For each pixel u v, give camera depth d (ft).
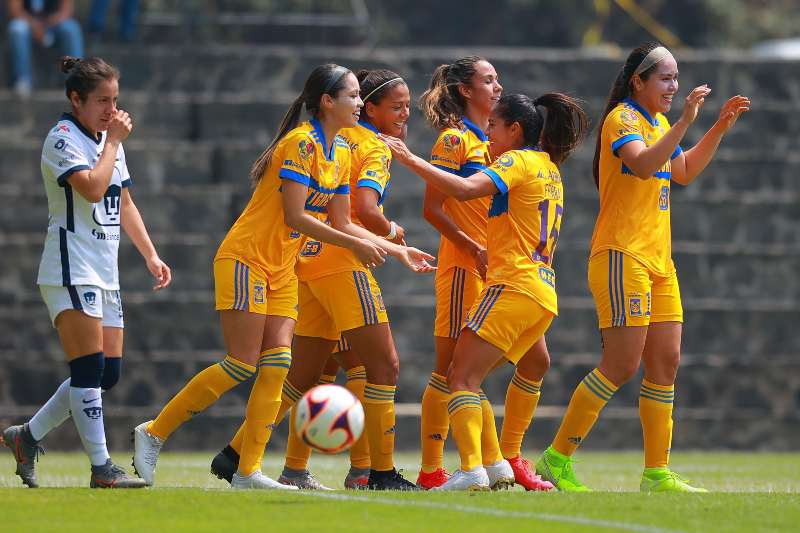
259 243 97.35
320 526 74.38
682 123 98.43
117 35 274.16
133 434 99.96
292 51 254.27
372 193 104.63
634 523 76.43
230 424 201.16
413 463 172.45
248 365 97.50
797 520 78.79
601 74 251.80
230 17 275.80
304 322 106.52
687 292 227.61
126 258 217.97
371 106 107.96
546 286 99.96
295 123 100.68
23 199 223.71
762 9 414.41
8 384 205.46
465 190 98.37
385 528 73.72
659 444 104.78
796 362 218.59
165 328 212.64
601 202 103.96
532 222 99.60
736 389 217.97
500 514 79.41
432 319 215.92
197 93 252.42
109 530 72.95
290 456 108.68
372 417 103.91
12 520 76.64
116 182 97.66
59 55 252.21
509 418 109.19
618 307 101.71
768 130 248.93
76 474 139.95
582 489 105.81
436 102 110.22
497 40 385.50
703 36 394.11
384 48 377.30
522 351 101.30
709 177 242.99
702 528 75.10
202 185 234.99
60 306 94.68
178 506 82.33
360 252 95.55
